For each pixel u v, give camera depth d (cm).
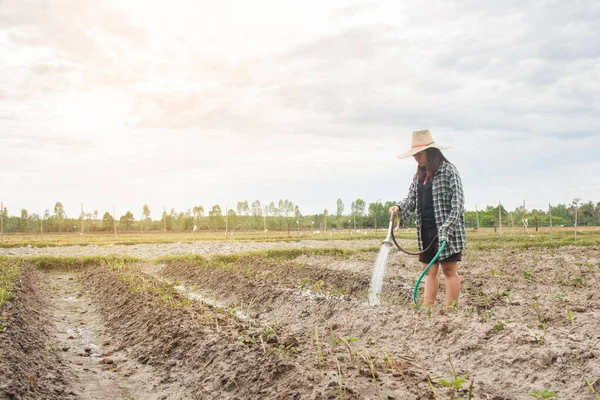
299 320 747
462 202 629
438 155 645
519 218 5503
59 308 1007
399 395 368
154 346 628
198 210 7044
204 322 652
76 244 3038
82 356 640
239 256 1820
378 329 582
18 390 415
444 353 475
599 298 768
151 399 485
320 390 381
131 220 6825
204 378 493
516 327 486
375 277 707
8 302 785
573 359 395
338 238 3772
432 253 653
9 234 5553
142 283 1066
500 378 404
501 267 1323
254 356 483
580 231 3966
